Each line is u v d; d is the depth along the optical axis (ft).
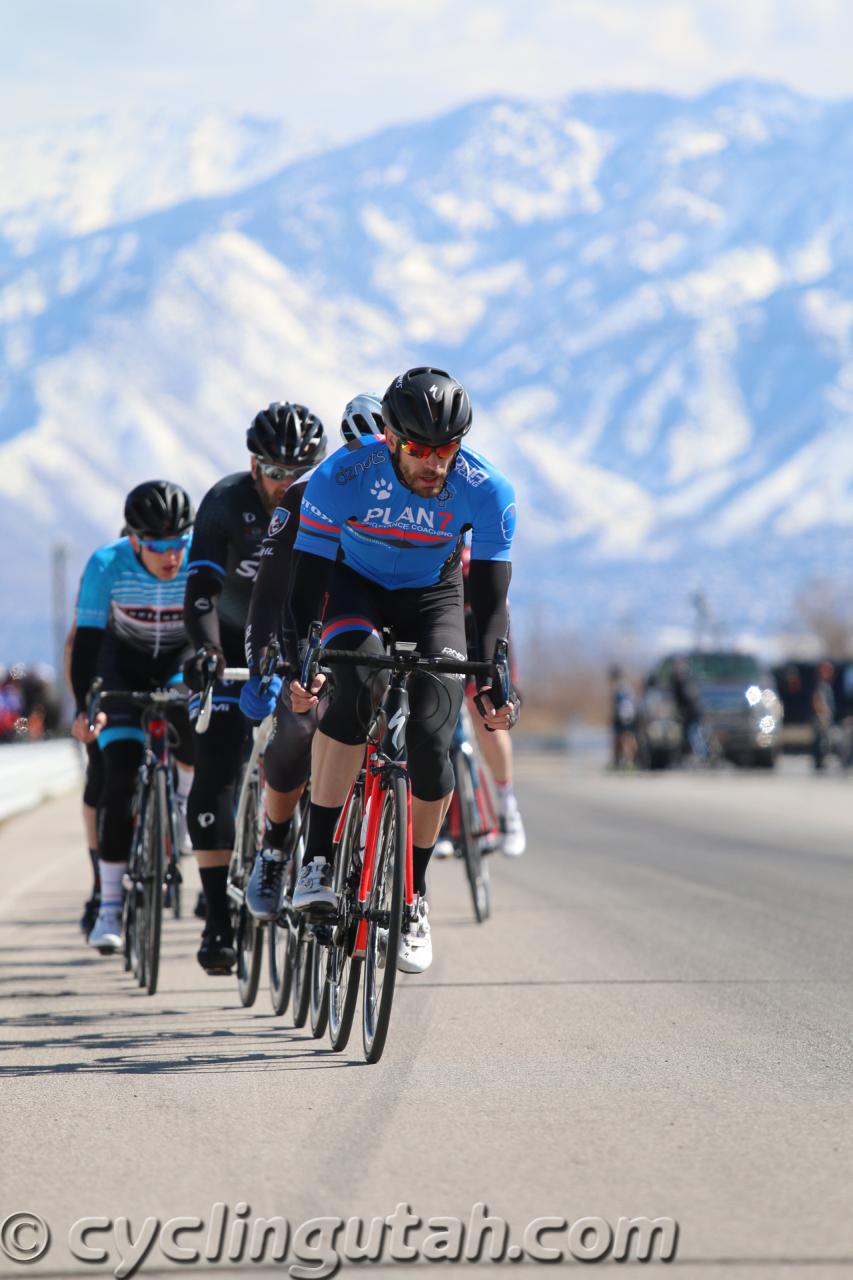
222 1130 34.37
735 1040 42.96
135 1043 44.34
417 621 43.27
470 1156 31.99
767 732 231.91
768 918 68.08
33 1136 34.06
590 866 92.43
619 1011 47.26
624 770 239.71
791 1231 27.30
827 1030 44.14
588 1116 35.09
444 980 53.16
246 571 52.37
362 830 42.52
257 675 46.57
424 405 39.24
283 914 46.85
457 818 69.87
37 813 148.36
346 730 40.88
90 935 57.11
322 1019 44.21
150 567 55.88
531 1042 43.09
